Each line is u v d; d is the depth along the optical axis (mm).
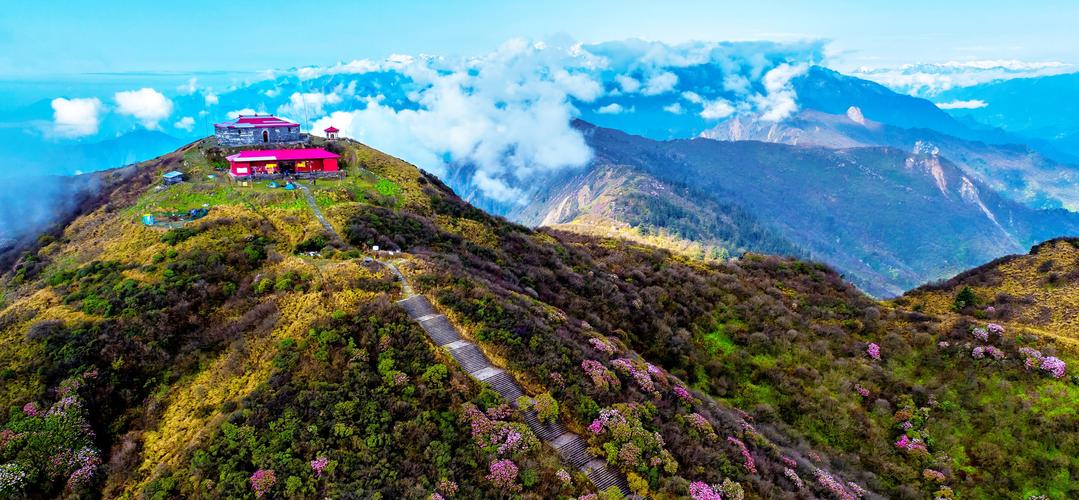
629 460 38438
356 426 35844
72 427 39031
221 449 34062
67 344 44812
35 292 58188
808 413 66312
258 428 35375
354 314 46000
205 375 43469
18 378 42062
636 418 42438
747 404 69000
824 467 53594
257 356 42750
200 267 56031
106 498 34656
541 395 42531
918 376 71500
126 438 38969
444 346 45844
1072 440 56562
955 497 55312
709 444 44062
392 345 43094
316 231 66688
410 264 58312
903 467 59062
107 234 70688
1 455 36625
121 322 47656
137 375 44688
